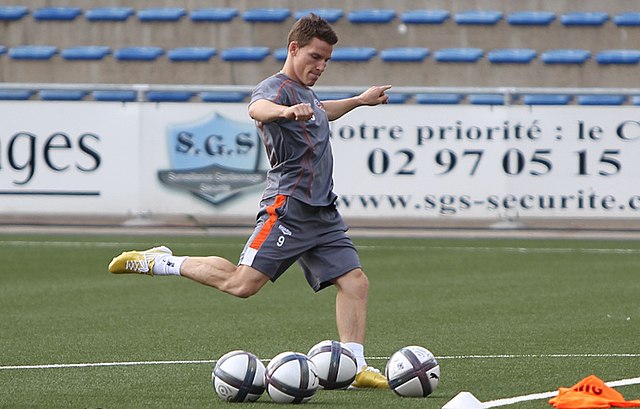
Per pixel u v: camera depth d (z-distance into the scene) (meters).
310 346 23.42
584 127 45.62
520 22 58.09
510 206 45.94
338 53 57.12
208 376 19.44
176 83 57.50
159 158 46.06
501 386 18.25
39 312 28.34
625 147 45.75
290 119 17.27
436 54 57.12
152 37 58.75
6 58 57.78
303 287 33.62
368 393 17.52
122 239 44.66
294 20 58.72
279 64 57.59
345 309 18.58
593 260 40.03
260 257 18.23
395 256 40.75
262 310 28.91
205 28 58.62
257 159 45.94
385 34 58.44
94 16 58.72
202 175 46.09
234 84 57.44
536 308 29.22
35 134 45.78
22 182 45.94
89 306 29.45
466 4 59.19
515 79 57.12
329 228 18.61
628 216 45.94
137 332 25.19
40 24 58.81
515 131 45.72
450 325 26.34
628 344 23.42
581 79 57.12
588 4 58.66
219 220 46.38
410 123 45.59
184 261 18.62
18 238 44.81
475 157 45.78
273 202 18.36
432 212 45.91
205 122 45.91
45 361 21.22
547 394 17.41
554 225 46.00
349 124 45.62
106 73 57.62
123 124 45.91
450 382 18.67
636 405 15.95
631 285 33.94
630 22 58.09
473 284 34.00
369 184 45.75
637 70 57.06
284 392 16.39
